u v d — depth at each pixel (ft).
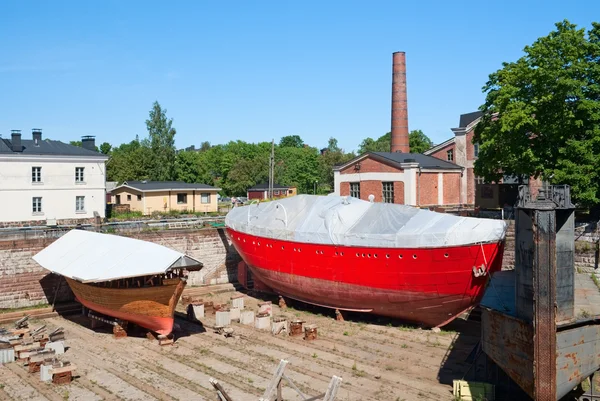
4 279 89.66
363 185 144.46
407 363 62.54
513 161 96.17
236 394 53.67
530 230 46.83
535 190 121.70
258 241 89.66
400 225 72.74
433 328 75.20
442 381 57.00
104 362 64.03
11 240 90.43
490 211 116.26
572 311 48.08
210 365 62.59
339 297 79.51
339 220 78.69
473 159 152.35
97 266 74.69
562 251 47.62
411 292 71.46
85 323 82.74
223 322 79.20
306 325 73.36
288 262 84.28
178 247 108.78
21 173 133.80
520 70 96.48
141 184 187.01
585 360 48.34
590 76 90.99
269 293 98.48
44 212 137.28
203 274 111.24
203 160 340.18
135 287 71.31
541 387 45.32
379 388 55.21
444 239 66.54
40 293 92.63
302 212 86.74
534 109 91.86
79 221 141.49
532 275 46.14
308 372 59.93
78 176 142.82
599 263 81.00
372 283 73.92
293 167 314.35
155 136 253.24
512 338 48.93
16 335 72.13
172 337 72.43
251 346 69.62
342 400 52.16
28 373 60.49
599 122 88.58
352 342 70.79
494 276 64.75
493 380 54.54
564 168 86.79
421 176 135.44
